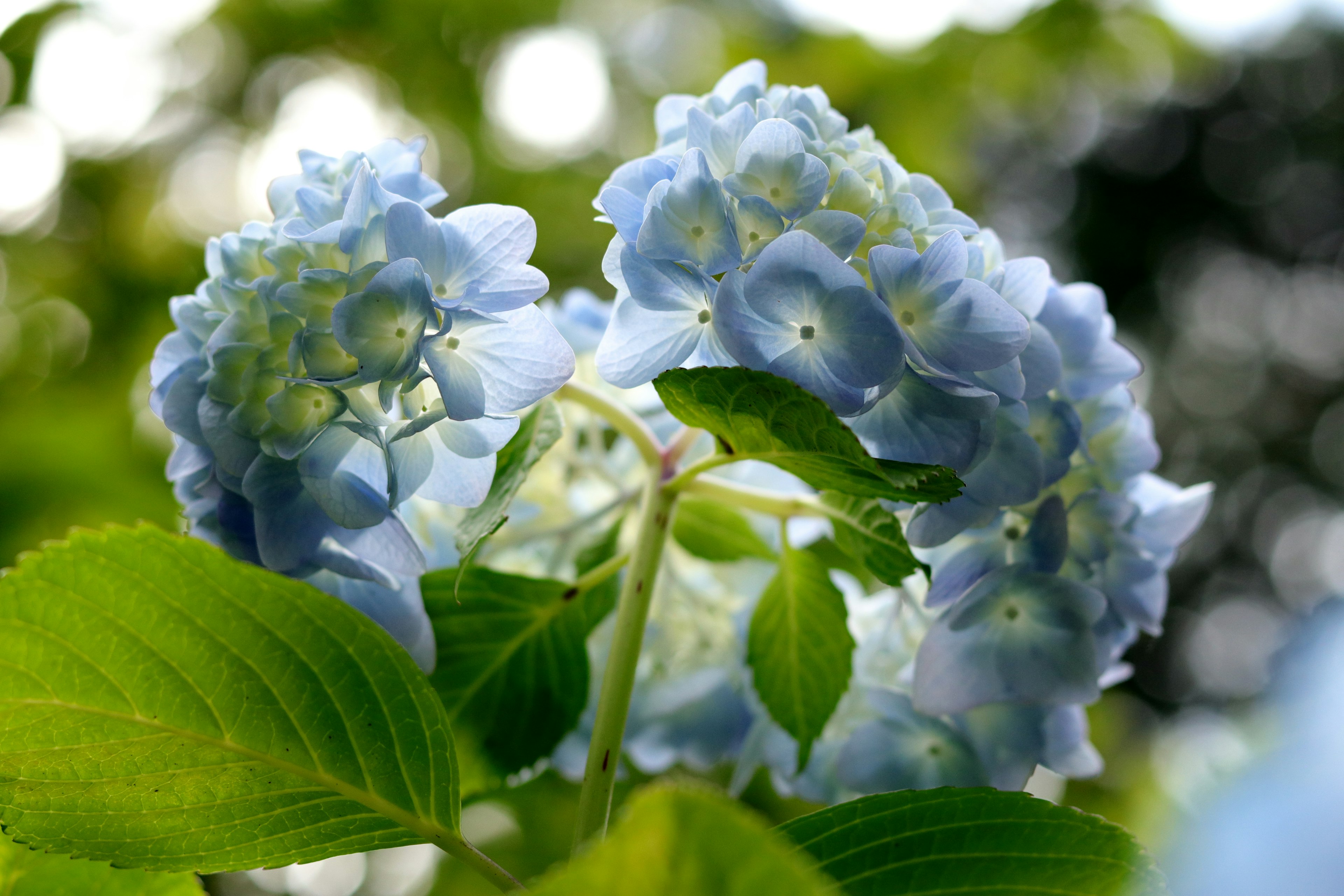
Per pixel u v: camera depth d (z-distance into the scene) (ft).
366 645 1.96
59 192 4.92
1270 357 11.49
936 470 1.95
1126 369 2.10
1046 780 2.93
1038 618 2.11
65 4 4.74
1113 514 2.10
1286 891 1.74
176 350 2.05
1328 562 10.61
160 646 1.94
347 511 1.97
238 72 5.22
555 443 2.04
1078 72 5.82
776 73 5.51
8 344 4.64
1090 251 11.13
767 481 2.34
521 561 2.34
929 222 2.03
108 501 4.22
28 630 1.93
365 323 1.91
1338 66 11.82
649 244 1.94
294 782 1.99
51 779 1.96
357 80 5.35
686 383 1.95
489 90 5.38
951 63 5.44
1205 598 10.41
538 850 3.60
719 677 2.34
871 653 2.25
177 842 1.99
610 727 2.02
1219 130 11.30
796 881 1.70
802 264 1.91
